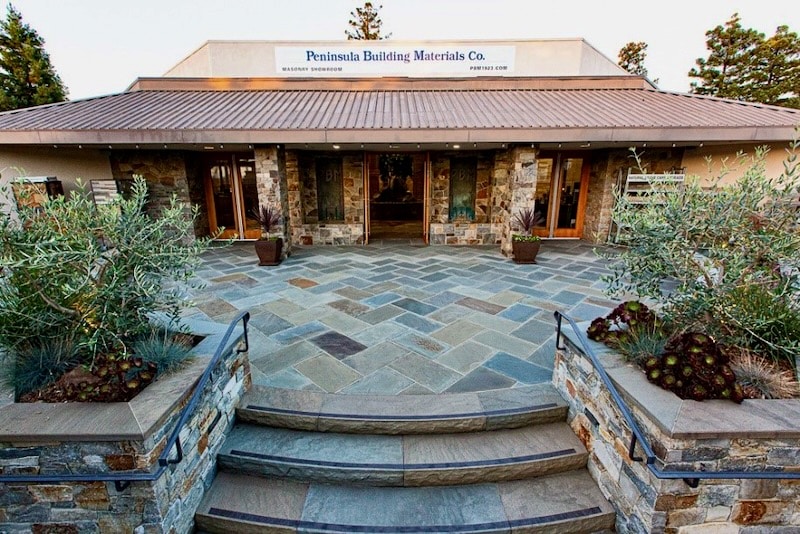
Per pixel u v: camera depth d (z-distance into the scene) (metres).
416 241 9.85
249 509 2.27
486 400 2.89
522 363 3.52
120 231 2.31
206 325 3.12
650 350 2.42
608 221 9.08
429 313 4.80
